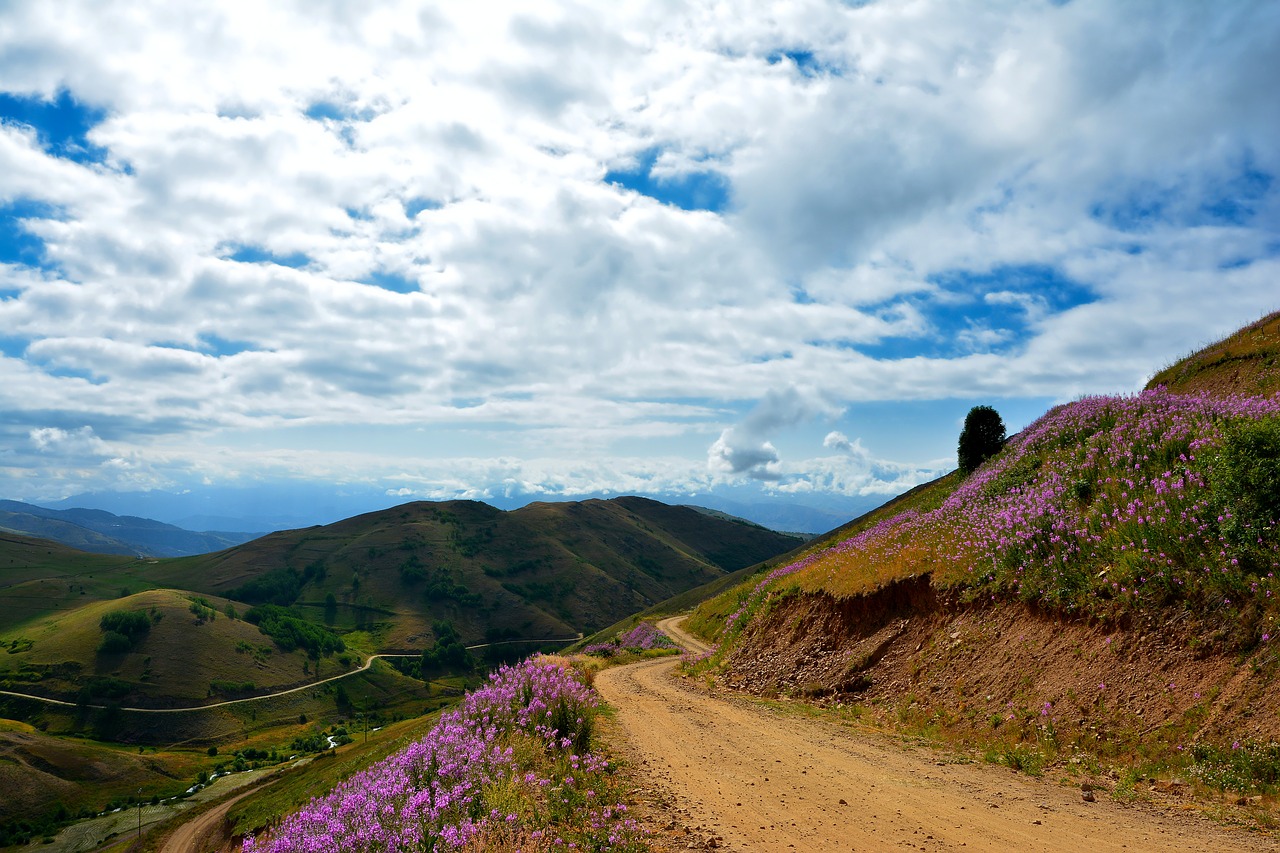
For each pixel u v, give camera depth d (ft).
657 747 43.75
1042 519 59.72
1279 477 40.91
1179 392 108.58
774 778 35.73
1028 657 48.98
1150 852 23.80
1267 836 24.85
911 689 57.00
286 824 29.04
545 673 52.44
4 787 451.53
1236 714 33.53
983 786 33.47
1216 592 39.50
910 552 75.05
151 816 418.72
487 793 27.68
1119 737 37.42
